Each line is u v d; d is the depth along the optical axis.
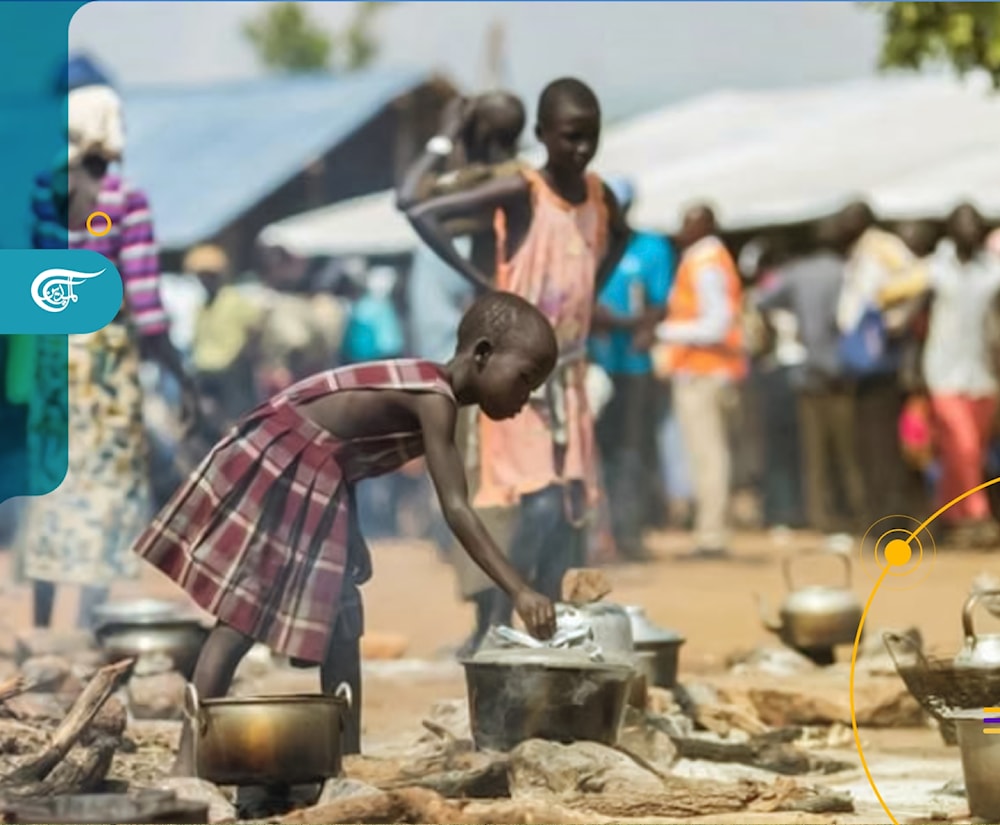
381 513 22.36
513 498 9.15
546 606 6.66
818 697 8.94
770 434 23.55
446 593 15.59
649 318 16.56
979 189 22.83
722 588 15.83
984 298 19.94
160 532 6.81
